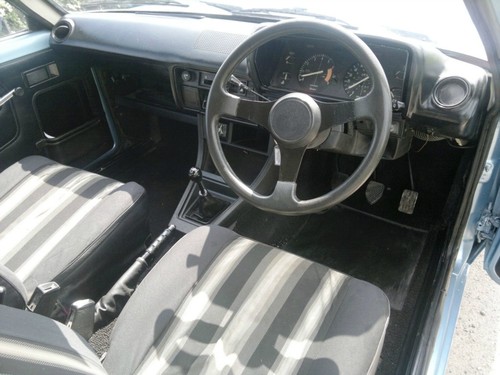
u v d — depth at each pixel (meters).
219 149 1.26
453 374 1.62
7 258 1.35
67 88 2.18
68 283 1.34
